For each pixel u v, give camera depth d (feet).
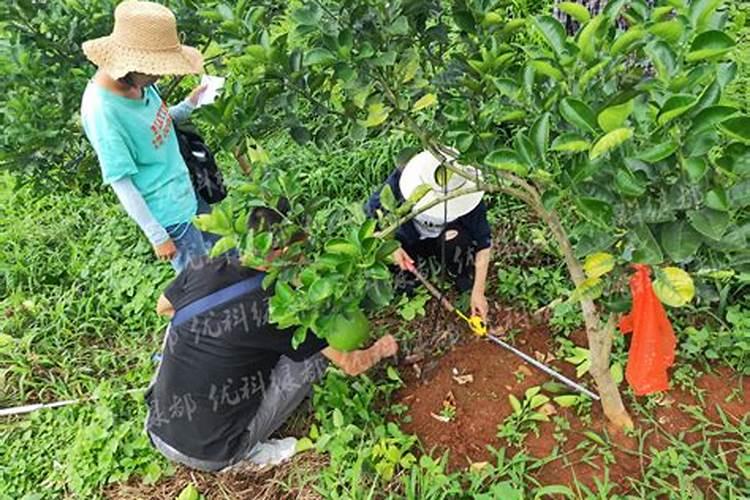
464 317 11.62
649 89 6.41
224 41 9.37
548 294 12.50
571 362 11.41
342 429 10.46
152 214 11.65
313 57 7.51
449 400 11.13
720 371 11.00
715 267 7.48
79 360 13.30
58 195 16.84
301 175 15.74
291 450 10.79
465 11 8.02
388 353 11.31
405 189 10.89
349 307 8.02
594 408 10.63
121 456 11.05
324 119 9.04
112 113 10.87
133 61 10.41
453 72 8.46
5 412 12.26
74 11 12.72
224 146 8.96
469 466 10.25
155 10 10.61
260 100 8.94
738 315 11.22
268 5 10.10
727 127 5.55
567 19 16.35
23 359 13.15
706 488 9.53
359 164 15.90
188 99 12.69
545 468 10.05
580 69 6.58
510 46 8.24
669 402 10.61
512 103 7.61
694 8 6.39
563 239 8.61
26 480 11.16
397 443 10.59
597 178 6.69
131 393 11.96
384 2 7.66
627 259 6.97
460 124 7.60
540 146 6.48
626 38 6.43
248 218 8.53
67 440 11.64
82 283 14.75
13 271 14.98
